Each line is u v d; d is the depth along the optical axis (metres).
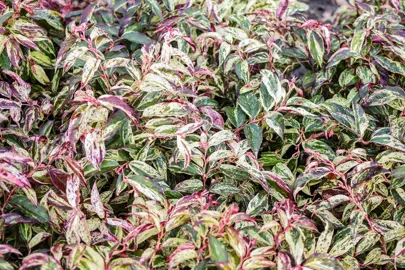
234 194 1.32
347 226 1.23
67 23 1.54
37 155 1.24
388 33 1.51
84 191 1.26
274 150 1.40
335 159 1.29
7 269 1.10
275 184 1.27
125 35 1.43
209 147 1.31
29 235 1.18
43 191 1.23
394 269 1.26
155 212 1.16
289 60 1.51
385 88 1.37
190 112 1.27
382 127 1.39
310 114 1.30
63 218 1.21
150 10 1.54
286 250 1.18
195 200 1.17
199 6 1.58
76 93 1.21
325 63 1.48
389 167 1.31
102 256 1.13
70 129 1.17
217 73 1.47
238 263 1.12
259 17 1.55
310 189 1.36
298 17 1.59
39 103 1.42
